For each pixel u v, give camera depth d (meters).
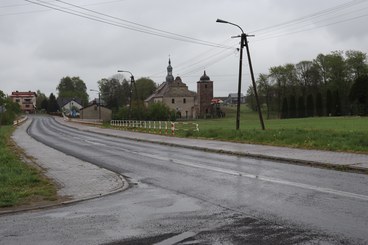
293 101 111.38
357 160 16.22
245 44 33.91
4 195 10.60
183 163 17.84
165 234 7.07
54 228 7.69
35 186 12.34
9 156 20.33
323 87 110.62
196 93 141.88
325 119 79.69
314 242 6.36
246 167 15.90
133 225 7.76
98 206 9.66
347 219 7.66
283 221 7.68
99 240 6.82
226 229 7.26
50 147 29.02
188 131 37.16
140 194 11.09
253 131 30.89
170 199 10.22
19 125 87.81
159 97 135.00
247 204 9.29
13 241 6.89
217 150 22.89
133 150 25.53
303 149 21.50
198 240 6.65
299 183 11.83
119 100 156.62
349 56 106.69
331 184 11.57
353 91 97.50
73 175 14.63
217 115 129.38
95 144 31.89
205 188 11.57
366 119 71.94
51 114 176.25
